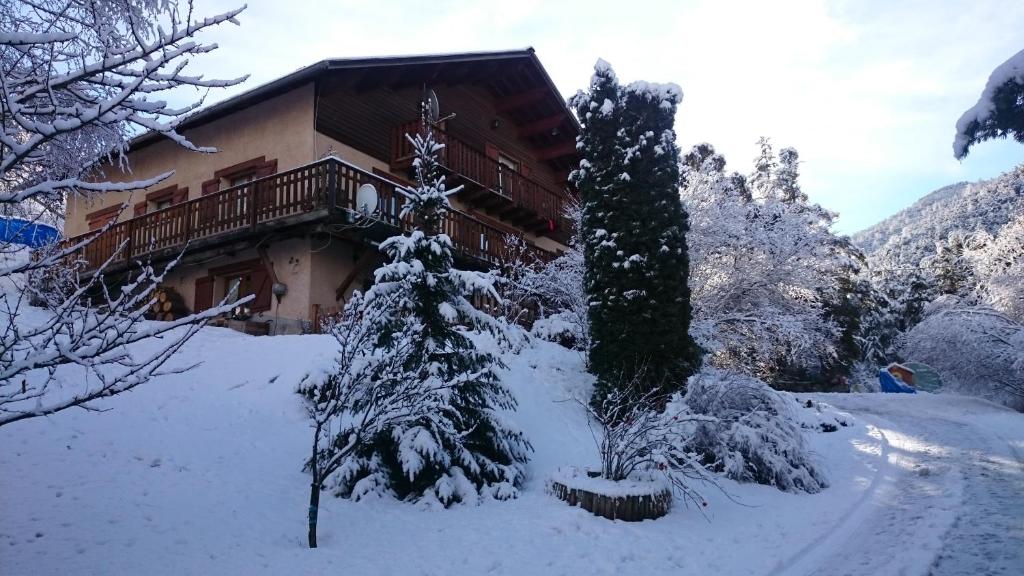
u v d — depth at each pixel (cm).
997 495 764
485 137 2109
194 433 816
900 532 637
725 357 1831
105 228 380
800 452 865
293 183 1407
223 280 1698
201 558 517
